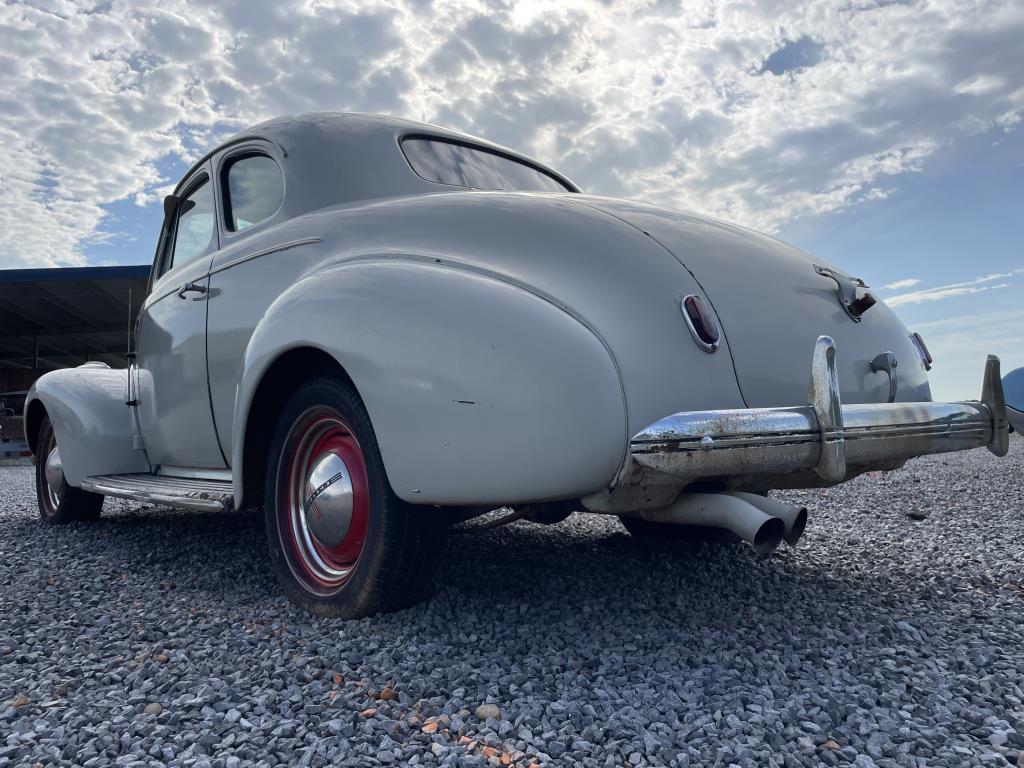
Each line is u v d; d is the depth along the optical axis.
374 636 2.26
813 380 2.16
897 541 3.83
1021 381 5.99
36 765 1.56
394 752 1.57
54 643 2.38
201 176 3.86
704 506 2.10
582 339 1.99
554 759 1.57
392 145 3.16
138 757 1.58
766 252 2.64
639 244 2.30
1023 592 2.85
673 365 2.07
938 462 8.27
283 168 3.19
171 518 4.79
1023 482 6.06
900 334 2.83
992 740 1.63
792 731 1.65
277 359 2.52
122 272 15.15
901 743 1.63
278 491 2.69
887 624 2.44
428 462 2.08
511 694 1.87
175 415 3.61
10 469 11.84
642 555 3.43
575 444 1.93
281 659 2.10
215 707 1.82
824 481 2.43
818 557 3.45
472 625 2.38
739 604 2.68
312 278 2.52
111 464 4.01
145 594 2.95
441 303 2.13
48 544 4.06
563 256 2.21
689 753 1.57
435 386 2.07
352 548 2.49
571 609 2.59
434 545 2.34
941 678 1.97
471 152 3.44
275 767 1.53
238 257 3.18
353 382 2.29
